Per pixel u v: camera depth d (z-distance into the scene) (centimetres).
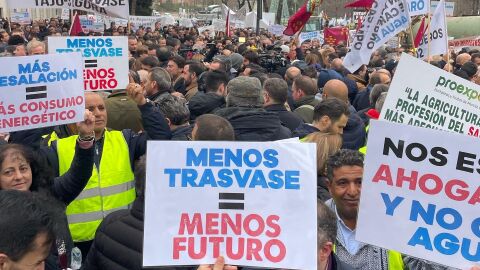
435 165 265
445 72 395
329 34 2161
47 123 396
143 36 1977
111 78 564
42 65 390
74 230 407
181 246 245
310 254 244
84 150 352
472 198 262
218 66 818
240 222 247
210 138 371
